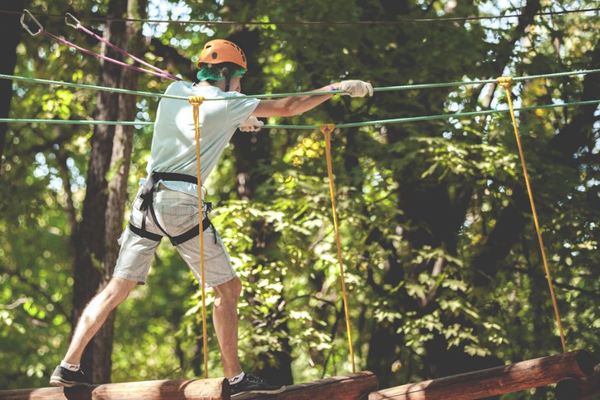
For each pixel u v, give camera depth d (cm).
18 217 1773
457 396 694
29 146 1895
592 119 1438
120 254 662
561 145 1447
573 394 659
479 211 1494
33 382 2084
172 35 1540
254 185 1504
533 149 1391
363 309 1538
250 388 648
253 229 1390
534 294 1488
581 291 1480
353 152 1430
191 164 651
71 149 1844
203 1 1512
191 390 614
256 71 1490
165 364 2484
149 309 2530
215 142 658
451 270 1374
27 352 2128
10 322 1574
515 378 676
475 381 693
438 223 1447
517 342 1427
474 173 1359
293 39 1402
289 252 1364
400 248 1481
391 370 1453
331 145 1457
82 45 1527
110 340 1307
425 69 1390
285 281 1438
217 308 659
